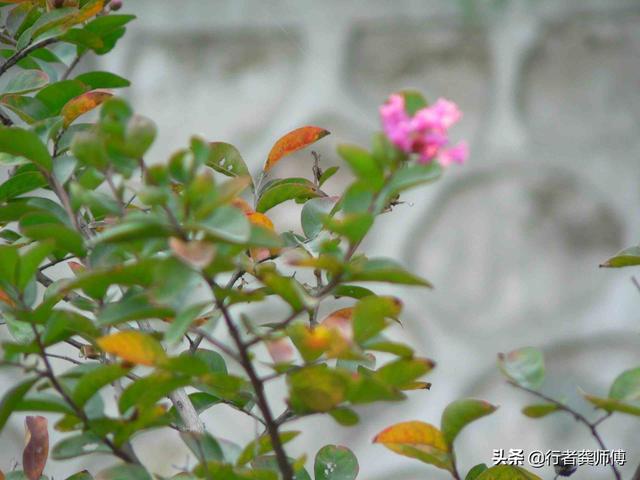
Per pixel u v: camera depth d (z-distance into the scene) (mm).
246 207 1815
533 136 2818
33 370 1660
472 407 1677
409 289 2740
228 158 1870
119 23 1910
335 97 2826
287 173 2766
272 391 2600
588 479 2510
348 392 1620
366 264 1614
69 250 1666
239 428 2559
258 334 1645
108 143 1622
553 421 2625
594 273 2744
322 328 1625
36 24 1870
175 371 1641
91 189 1748
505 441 2637
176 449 2588
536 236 2768
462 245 2770
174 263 1589
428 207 2793
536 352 1691
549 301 2730
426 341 2707
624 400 1675
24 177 1776
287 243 1812
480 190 2805
